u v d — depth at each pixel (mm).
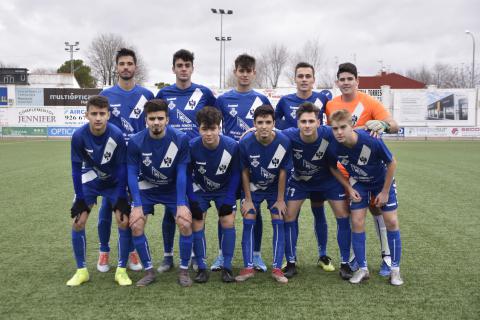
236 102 4660
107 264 4184
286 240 4039
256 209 4059
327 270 4148
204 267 3871
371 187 3877
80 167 3791
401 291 3535
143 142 3705
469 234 5371
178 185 3725
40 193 8195
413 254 4547
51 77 38406
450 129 28547
